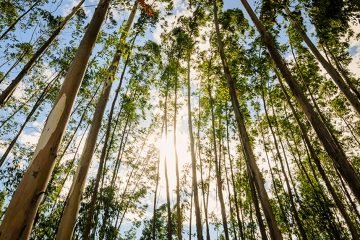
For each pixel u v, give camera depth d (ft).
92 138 17.83
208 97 61.62
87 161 16.71
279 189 68.80
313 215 55.36
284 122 61.00
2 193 47.39
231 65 50.24
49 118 8.75
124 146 57.36
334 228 47.60
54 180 43.42
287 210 63.77
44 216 40.22
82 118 49.67
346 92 34.88
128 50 21.35
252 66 50.01
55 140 8.32
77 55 10.12
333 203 57.26
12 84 29.55
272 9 31.71
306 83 53.42
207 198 65.87
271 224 22.85
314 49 38.81
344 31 32.50
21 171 46.44
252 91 54.34
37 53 31.94
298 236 60.49
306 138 42.55
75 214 14.56
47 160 7.93
